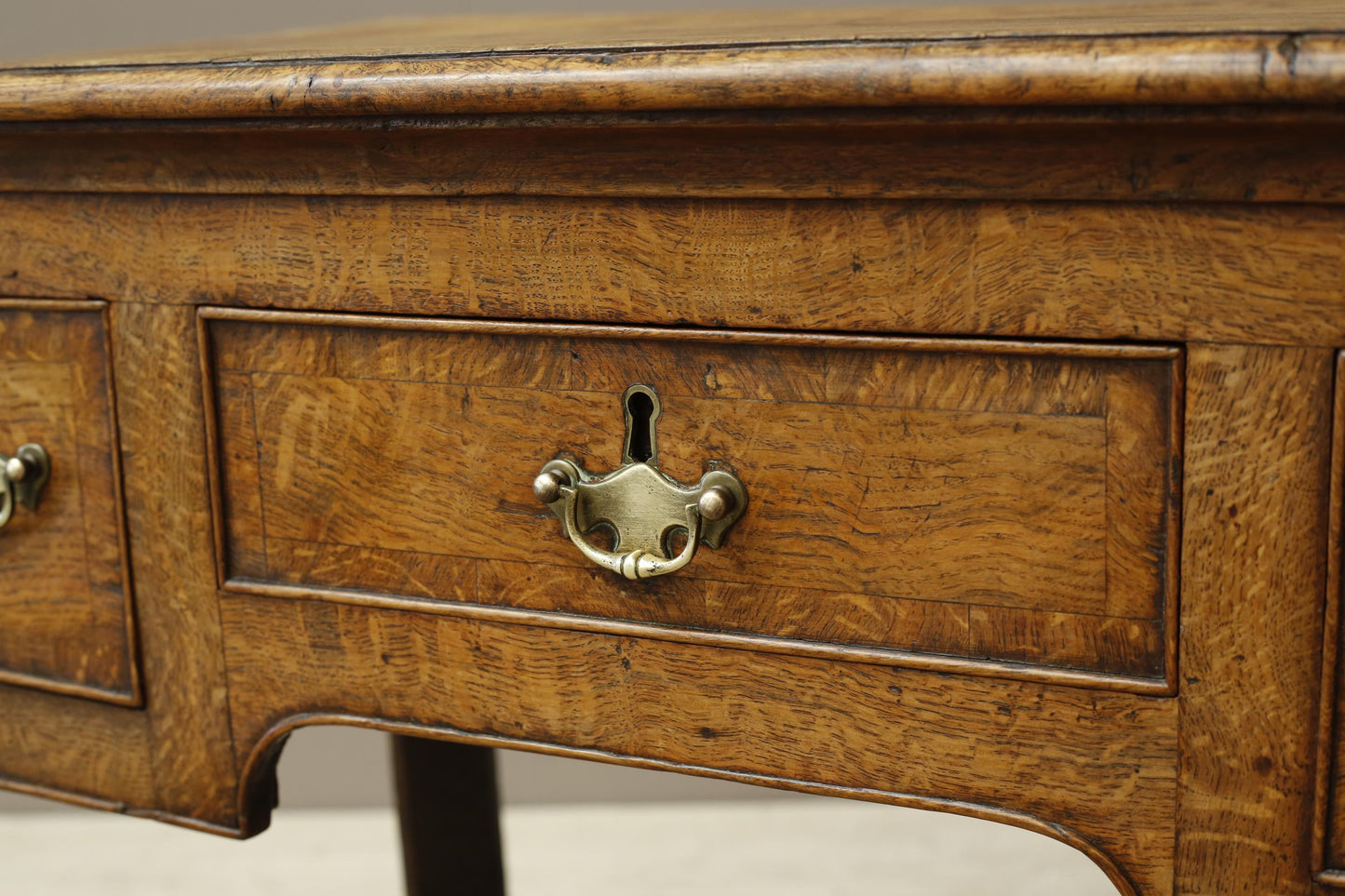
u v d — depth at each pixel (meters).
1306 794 0.61
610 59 0.62
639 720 0.72
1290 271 0.58
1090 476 0.62
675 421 0.68
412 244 0.71
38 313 0.79
